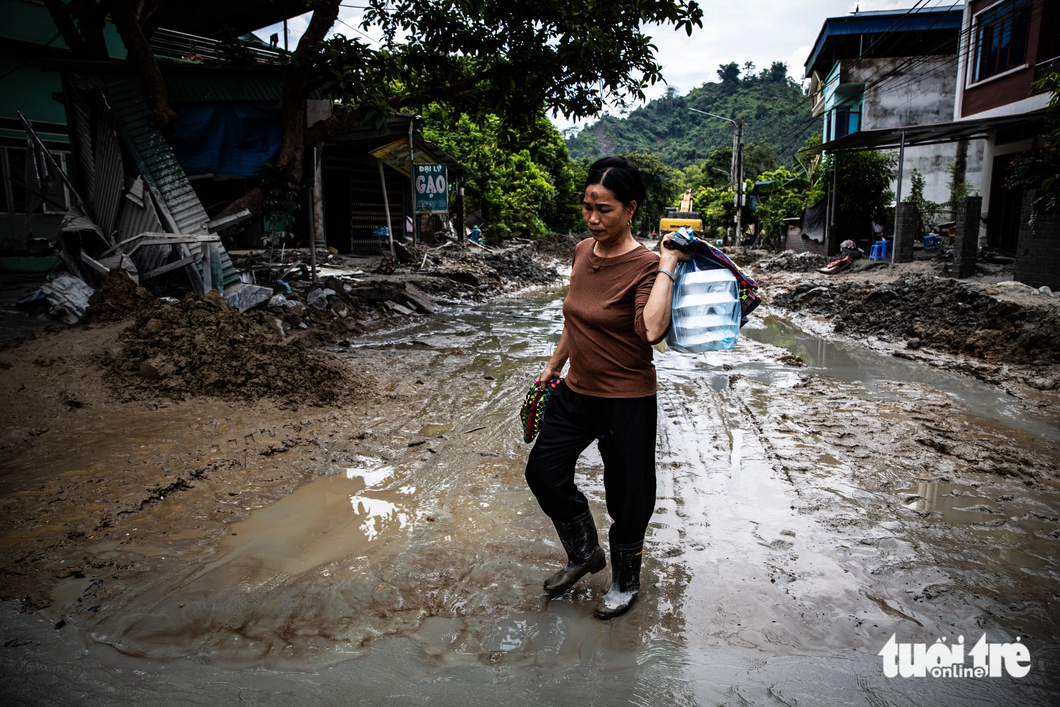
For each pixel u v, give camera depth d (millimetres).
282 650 2387
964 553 3135
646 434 2531
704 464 4352
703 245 2459
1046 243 9695
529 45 9594
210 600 2684
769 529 3396
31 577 2818
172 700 2104
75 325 6691
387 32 9828
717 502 3738
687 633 2520
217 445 4445
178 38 16312
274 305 9266
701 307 2445
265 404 5352
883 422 5270
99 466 4027
